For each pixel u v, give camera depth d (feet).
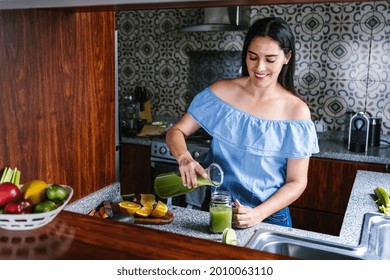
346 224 4.83
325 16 10.53
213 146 5.64
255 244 4.14
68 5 3.29
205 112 5.60
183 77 12.48
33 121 4.34
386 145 10.00
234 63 11.71
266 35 4.57
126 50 13.21
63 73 4.71
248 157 5.31
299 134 5.16
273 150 5.22
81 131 5.12
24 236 2.51
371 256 3.94
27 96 4.23
